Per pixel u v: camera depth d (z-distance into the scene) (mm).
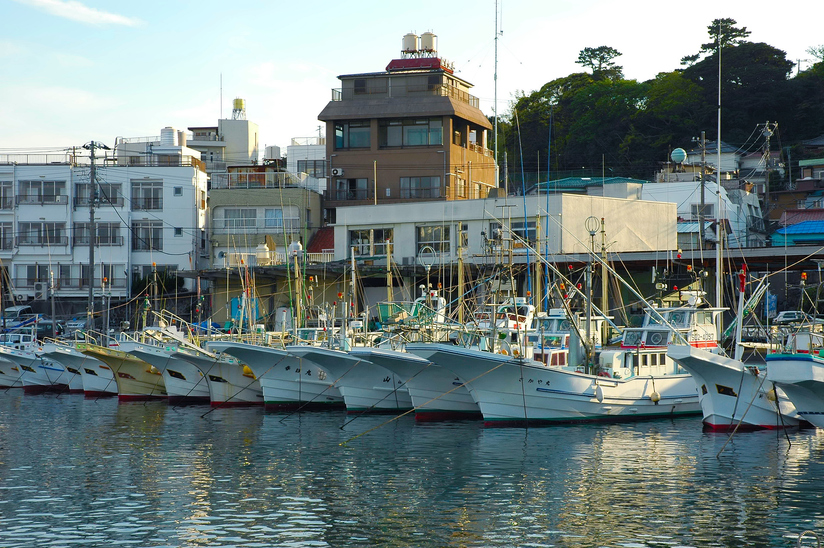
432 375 34156
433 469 25391
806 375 26812
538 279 37562
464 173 73625
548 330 36094
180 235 75188
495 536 19031
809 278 52938
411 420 34875
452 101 72000
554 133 92125
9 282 71062
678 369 35406
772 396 30188
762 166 80625
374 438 30672
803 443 28438
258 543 18844
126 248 74750
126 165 75562
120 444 30438
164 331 41844
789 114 86188
